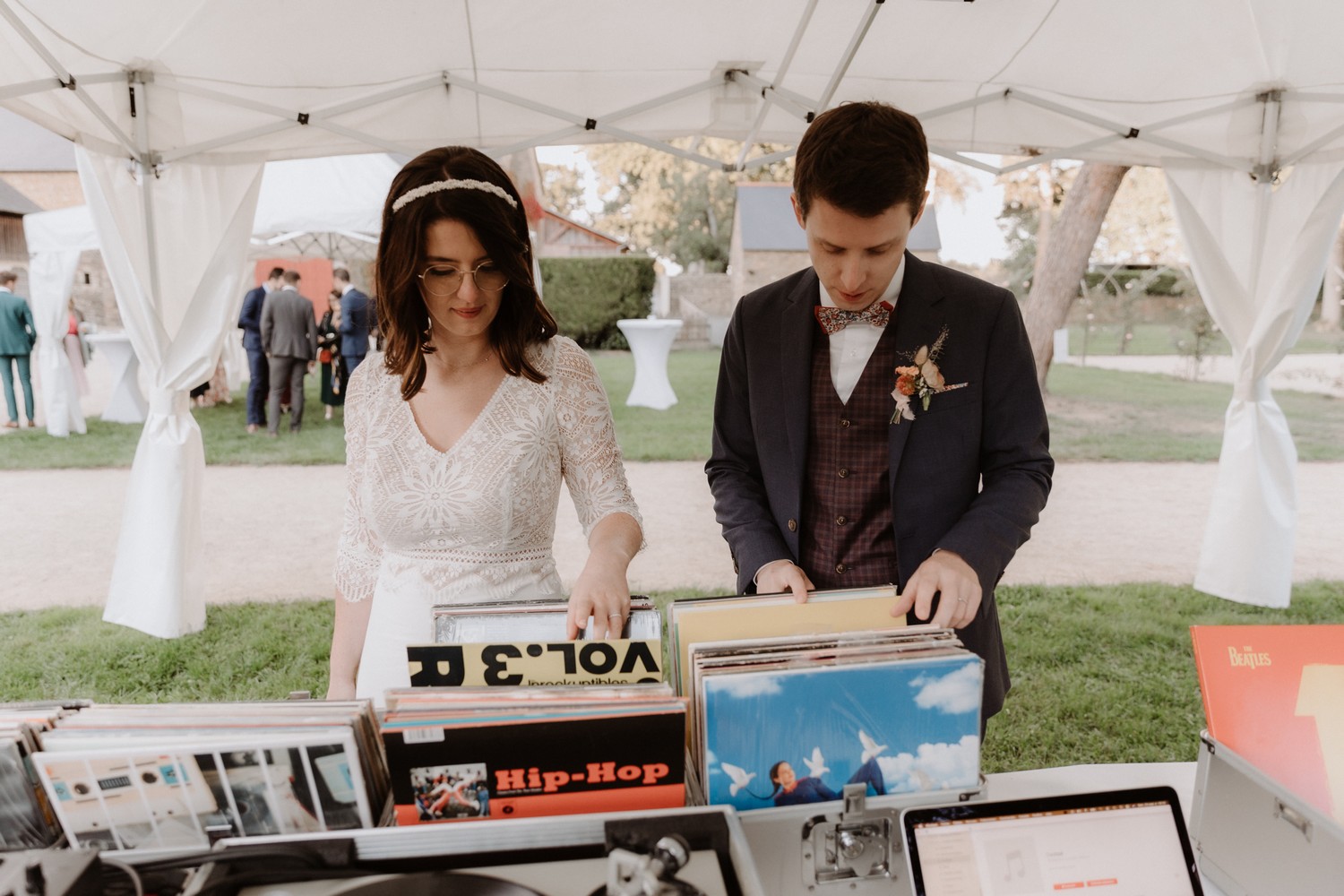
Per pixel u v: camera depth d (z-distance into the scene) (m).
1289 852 0.96
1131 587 5.25
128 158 3.98
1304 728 1.03
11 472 8.26
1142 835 0.92
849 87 4.12
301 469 8.36
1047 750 3.41
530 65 3.84
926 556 1.63
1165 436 10.34
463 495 1.47
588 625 1.12
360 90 3.89
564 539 6.31
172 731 0.86
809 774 0.94
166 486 4.43
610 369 16.33
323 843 0.81
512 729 0.84
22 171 21.72
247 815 0.86
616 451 1.56
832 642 1.00
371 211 9.40
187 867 0.78
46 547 6.09
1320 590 5.21
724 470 1.82
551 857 0.83
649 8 3.39
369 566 1.59
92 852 0.73
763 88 3.97
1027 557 5.91
